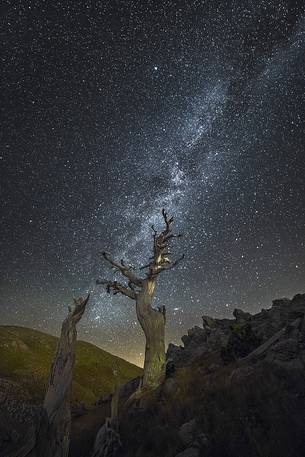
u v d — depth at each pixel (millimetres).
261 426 11898
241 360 16453
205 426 12922
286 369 14008
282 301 23516
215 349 20141
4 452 11805
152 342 19891
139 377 23141
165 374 19344
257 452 11023
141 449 13539
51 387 11672
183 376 17609
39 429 11258
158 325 20297
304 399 12508
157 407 16031
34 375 35625
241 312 24203
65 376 11703
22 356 40469
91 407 23641
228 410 13211
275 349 15266
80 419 21234
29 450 11070
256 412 12555
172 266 21141
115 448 14297
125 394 22203
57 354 12023
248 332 17875
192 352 21438
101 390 39281
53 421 11266
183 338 25172
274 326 18938
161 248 21250
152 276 21141
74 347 12109
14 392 29156
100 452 14438
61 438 11234
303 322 16516
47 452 11016
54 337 52188
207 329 23953
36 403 28406
